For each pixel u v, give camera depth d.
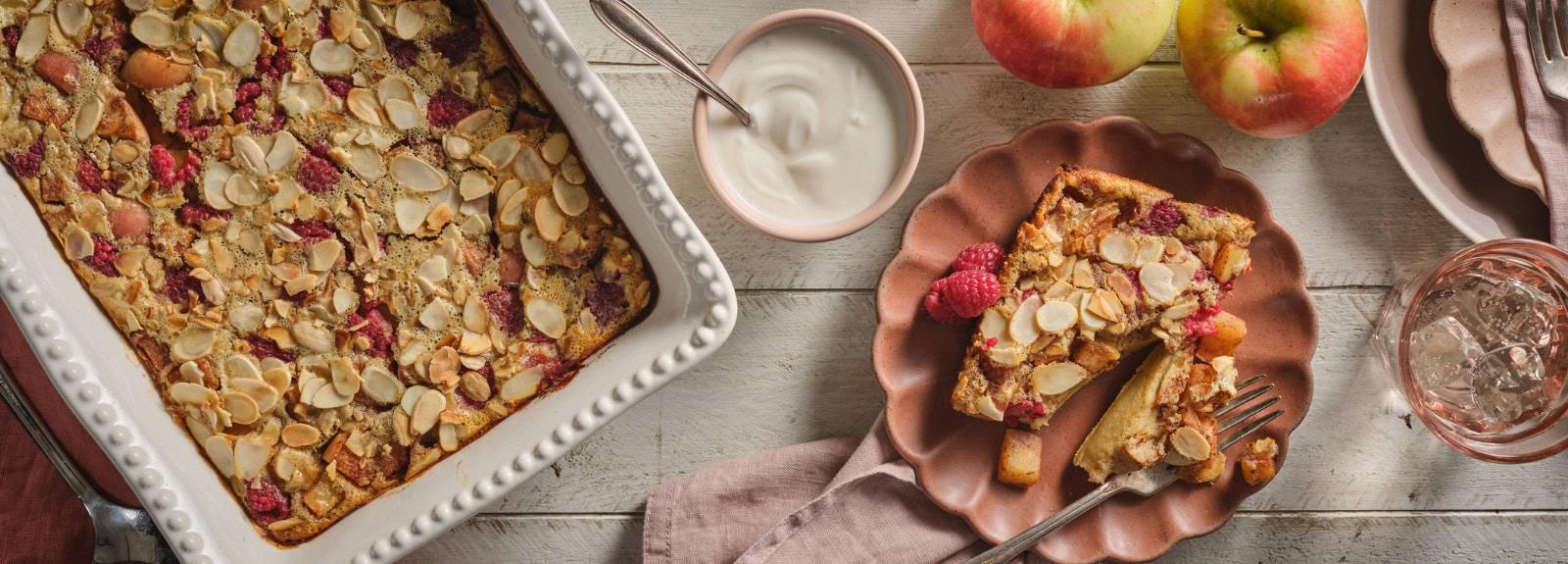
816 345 0.94
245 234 0.88
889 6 0.93
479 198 0.88
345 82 0.87
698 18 0.93
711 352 0.86
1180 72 0.94
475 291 0.89
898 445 0.91
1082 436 0.93
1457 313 0.93
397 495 0.88
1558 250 0.88
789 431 0.94
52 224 0.87
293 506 0.89
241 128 0.87
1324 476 0.95
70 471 0.92
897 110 0.90
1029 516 0.93
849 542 0.93
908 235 0.91
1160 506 0.93
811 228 0.89
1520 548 0.95
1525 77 0.90
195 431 0.89
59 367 0.85
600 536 0.95
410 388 0.89
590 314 0.89
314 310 0.88
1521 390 0.92
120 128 0.87
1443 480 0.95
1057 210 0.90
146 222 0.88
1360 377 0.95
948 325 0.92
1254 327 0.92
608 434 0.94
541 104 0.88
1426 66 0.93
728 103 0.88
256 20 0.87
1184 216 0.90
